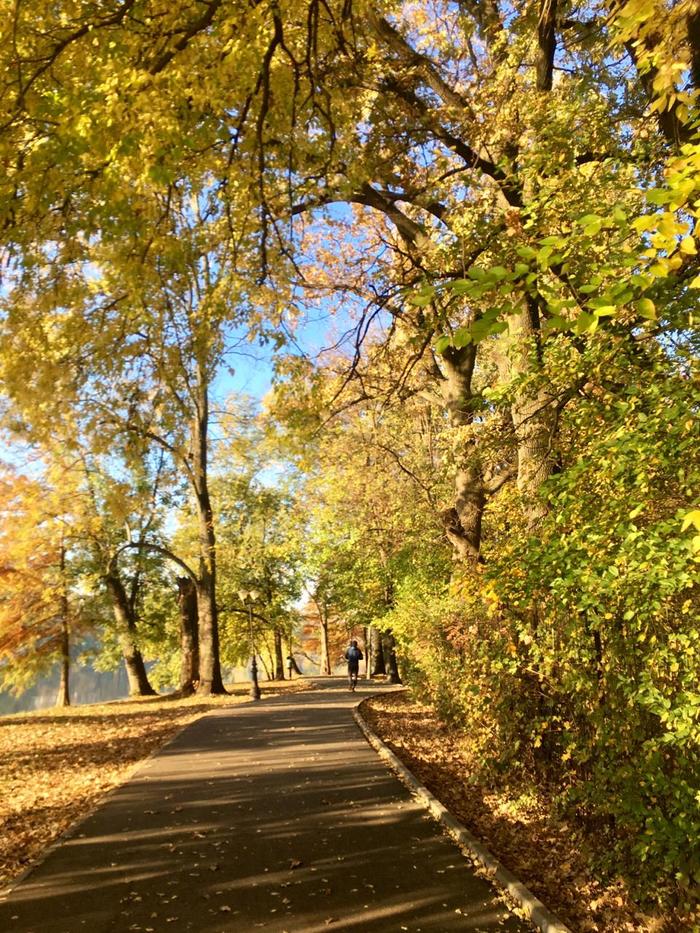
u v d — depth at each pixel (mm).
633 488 4766
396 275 11891
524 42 9484
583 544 4879
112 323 8945
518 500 7703
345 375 13992
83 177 6812
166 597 37281
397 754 12211
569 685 6457
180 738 14516
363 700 22469
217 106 6836
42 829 8055
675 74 3809
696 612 4633
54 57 5902
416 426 21750
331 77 9328
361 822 7762
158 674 47500
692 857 4801
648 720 5574
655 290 4715
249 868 6316
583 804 6613
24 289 7934
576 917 5512
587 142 8180
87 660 34750
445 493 18031
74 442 10320
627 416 5074
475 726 9258
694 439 4355
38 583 28641
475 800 9211
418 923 5152
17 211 6906
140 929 5082
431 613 14648
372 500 21125
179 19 6547
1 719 22078
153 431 11312
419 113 11500
